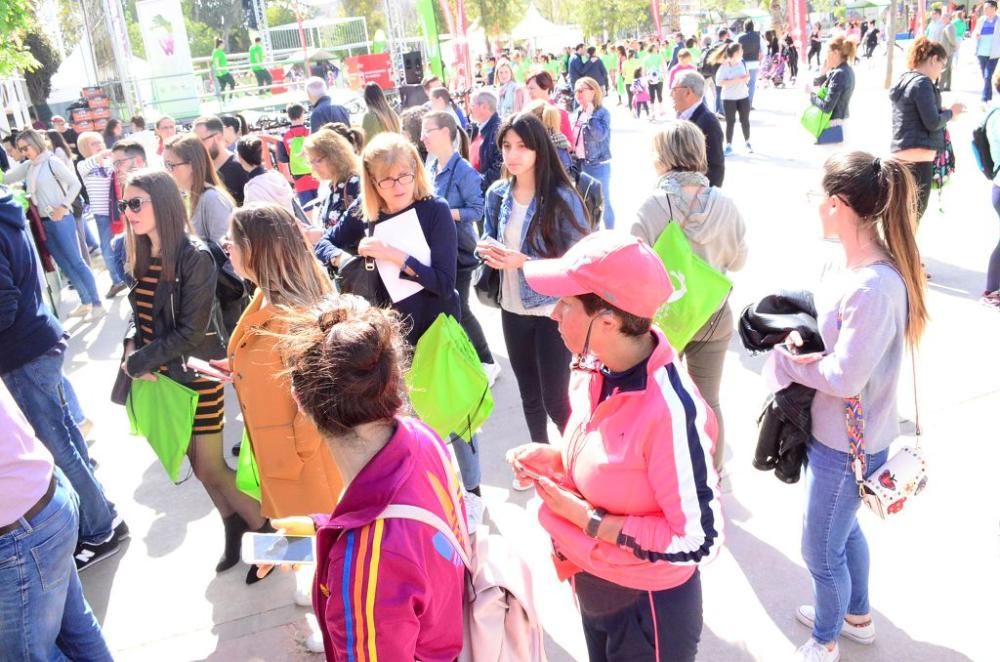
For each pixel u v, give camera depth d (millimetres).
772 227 7770
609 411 1843
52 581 2328
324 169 4586
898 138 5719
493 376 5418
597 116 7277
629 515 1854
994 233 6906
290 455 2865
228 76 20344
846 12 37688
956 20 21781
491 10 49594
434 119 4996
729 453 4184
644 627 1967
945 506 3549
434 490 1573
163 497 4500
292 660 3104
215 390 3500
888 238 2227
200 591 3600
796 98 18953
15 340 3359
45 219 7402
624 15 56125
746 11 50031
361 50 24125
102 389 6070
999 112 5258
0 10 13930
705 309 3156
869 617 2822
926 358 4852
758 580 3238
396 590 1423
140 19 17781
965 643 2811
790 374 2371
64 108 22734
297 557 1883
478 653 1683
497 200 3865
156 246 3344
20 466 2221
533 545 3621
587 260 1769
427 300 3457
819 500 2469
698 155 3449
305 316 1701
